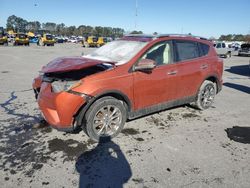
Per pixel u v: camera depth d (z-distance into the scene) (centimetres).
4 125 486
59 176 332
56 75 420
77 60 450
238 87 945
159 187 315
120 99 447
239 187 319
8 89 780
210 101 621
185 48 545
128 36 561
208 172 349
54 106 399
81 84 393
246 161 381
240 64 1950
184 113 585
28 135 445
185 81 537
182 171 350
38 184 315
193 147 419
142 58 461
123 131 471
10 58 1769
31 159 370
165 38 509
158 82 481
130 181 326
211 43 618
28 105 614
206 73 584
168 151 403
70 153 389
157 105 498
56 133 455
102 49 550
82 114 403
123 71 432
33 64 1451
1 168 345
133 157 382
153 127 496
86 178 330
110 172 344
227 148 420
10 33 5694
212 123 529
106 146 414
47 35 4266
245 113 603
